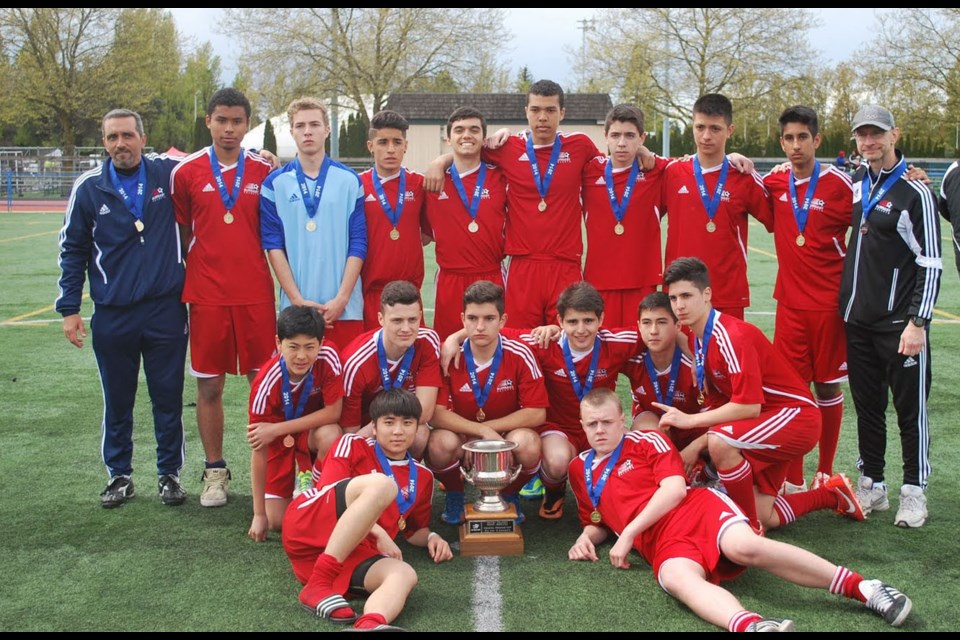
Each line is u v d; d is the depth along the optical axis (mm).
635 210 5309
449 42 39750
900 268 4398
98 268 4668
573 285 4477
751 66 37500
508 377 4516
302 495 3801
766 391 4270
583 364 4555
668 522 3781
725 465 4148
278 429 4254
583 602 3564
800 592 3674
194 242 4824
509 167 5375
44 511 4645
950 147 41344
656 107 39219
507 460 4109
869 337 4531
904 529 4379
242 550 4137
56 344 9031
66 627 3361
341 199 4938
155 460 5590
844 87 42656
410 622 3387
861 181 4562
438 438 4410
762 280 13438
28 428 6164
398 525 3977
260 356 4957
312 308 4230
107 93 39281
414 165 41938
